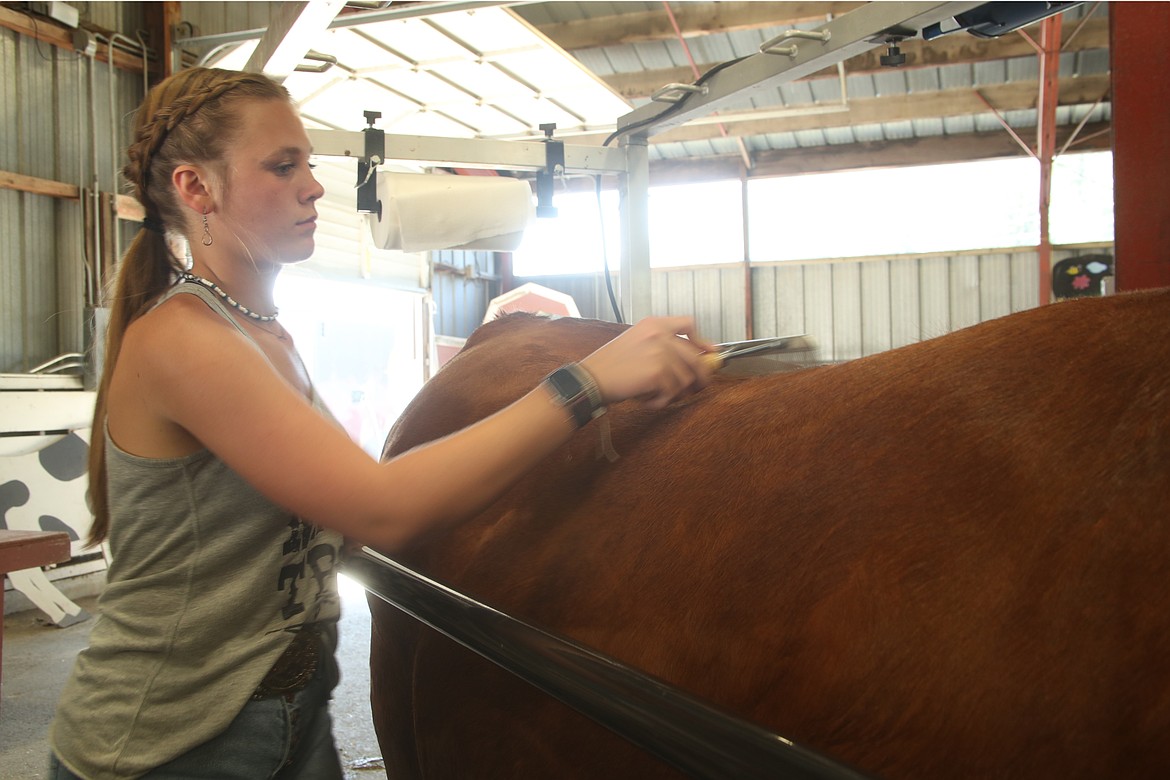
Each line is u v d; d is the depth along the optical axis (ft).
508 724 2.84
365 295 27.63
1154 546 1.55
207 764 2.91
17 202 18.12
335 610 3.29
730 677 2.10
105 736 2.89
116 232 19.56
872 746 1.77
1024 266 37.78
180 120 2.88
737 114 33.42
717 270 41.65
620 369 2.45
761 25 27.94
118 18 20.17
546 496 3.00
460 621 2.59
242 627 2.95
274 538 2.93
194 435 2.63
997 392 2.00
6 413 15.84
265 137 2.90
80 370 18.84
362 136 7.25
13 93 18.10
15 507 15.70
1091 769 1.50
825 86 35.37
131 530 2.85
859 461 2.11
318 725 3.22
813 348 3.16
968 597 1.73
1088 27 30.45
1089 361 1.92
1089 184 38.09
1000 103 34.47
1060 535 1.67
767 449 2.36
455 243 7.25
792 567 2.06
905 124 38.45
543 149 7.71
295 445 2.43
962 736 1.65
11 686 11.43
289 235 3.01
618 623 2.45
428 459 2.37
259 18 22.91
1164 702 1.44
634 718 1.90
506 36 11.04
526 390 3.72
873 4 5.30
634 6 29.55
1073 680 1.55
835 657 1.88
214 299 2.82
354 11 10.82
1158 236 6.75
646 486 2.63
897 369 2.29
